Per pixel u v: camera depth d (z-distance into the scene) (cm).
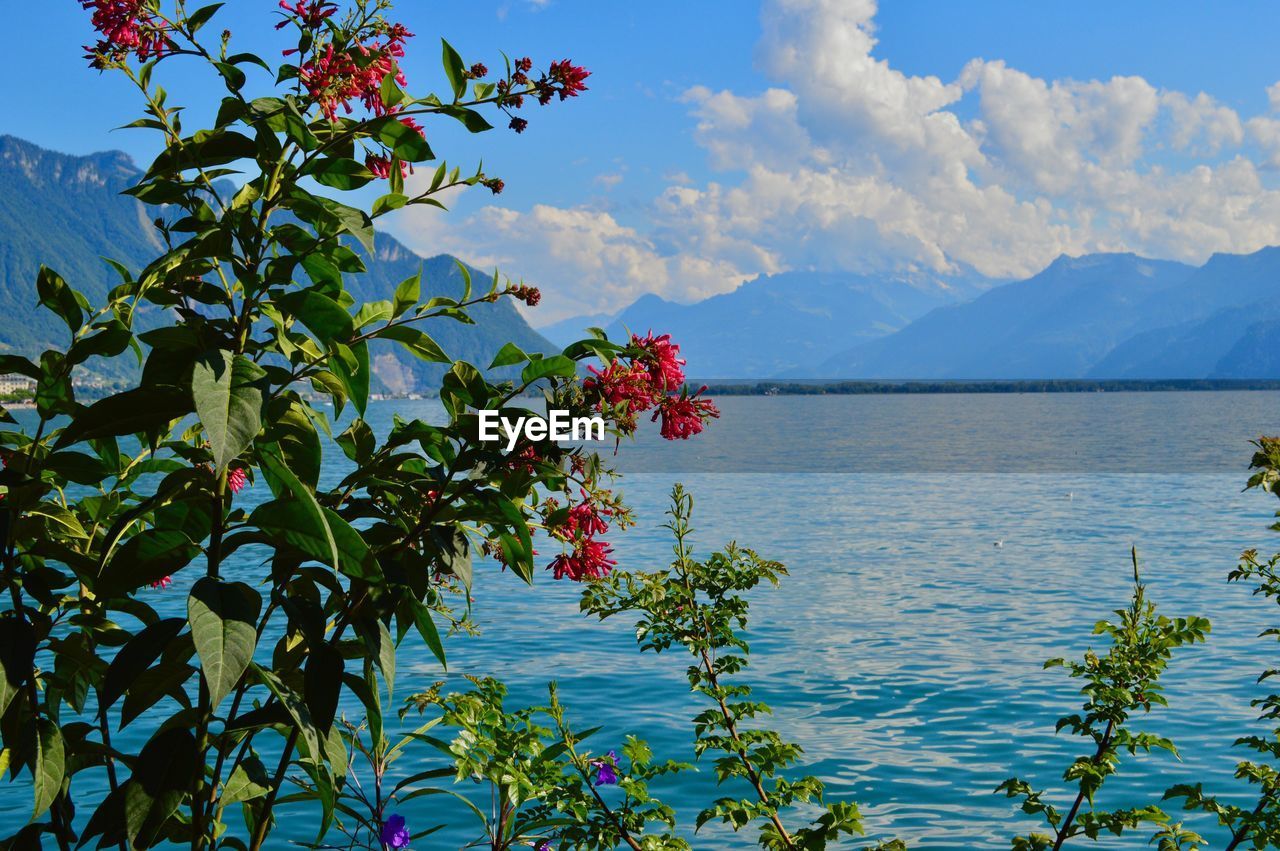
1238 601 1492
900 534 2386
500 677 1052
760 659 1145
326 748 184
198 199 219
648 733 849
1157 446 6431
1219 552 2044
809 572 1806
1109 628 321
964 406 15962
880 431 8900
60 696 236
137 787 183
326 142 221
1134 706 306
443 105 221
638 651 1173
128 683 174
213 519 199
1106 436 7694
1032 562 1925
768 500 3322
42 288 202
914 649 1195
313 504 172
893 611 1435
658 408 220
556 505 235
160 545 195
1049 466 4919
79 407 207
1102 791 723
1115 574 1769
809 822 667
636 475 4481
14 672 175
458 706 313
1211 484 3838
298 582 213
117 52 211
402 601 215
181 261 208
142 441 238
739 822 301
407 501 226
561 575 237
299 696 203
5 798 682
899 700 973
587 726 872
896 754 812
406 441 228
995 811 689
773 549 2109
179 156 213
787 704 958
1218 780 738
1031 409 14275
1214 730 860
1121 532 2419
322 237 210
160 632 179
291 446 207
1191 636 307
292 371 211
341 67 219
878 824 668
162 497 193
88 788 695
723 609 352
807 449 6544
